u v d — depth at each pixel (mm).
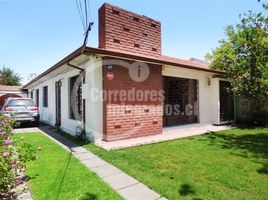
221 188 3855
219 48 12125
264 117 12609
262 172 4645
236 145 7234
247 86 10445
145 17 9625
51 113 13148
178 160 5504
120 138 7906
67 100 10094
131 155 5953
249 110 13016
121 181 4203
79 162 5348
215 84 12297
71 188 3836
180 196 3539
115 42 8438
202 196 3533
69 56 7461
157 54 10031
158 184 3996
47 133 10008
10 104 12031
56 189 3795
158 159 5598
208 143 7559
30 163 5234
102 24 8391
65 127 10297
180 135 9000
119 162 5332
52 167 4961
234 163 5262
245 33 10391
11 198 3516
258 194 3627
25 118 12078
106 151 6352
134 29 9133
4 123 5543
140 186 3973
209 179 4262
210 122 12305
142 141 7676
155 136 8703
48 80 14039
